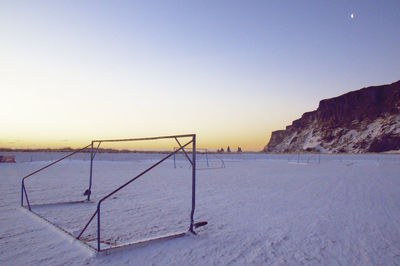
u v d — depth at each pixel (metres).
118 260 3.96
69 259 3.98
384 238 5.11
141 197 9.75
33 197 9.41
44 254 4.16
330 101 170.50
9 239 4.87
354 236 5.23
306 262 3.96
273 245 4.70
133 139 6.79
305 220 6.47
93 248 4.24
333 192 11.16
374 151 120.50
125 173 20.06
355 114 155.88
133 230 5.54
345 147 135.12
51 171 21.00
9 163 29.41
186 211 7.45
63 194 10.09
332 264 3.90
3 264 3.80
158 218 6.62
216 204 8.49
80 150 8.92
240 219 6.56
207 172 22.80
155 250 4.41
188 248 4.52
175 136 5.76
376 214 7.11
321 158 65.25
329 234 5.36
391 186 13.12
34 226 5.73
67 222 6.07
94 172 20.80
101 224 5.98
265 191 11.46
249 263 3.90
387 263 3.95
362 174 20.55
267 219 6.57
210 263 3.89
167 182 14.75
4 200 8.76
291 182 15.05
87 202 8.57
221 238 5.07
